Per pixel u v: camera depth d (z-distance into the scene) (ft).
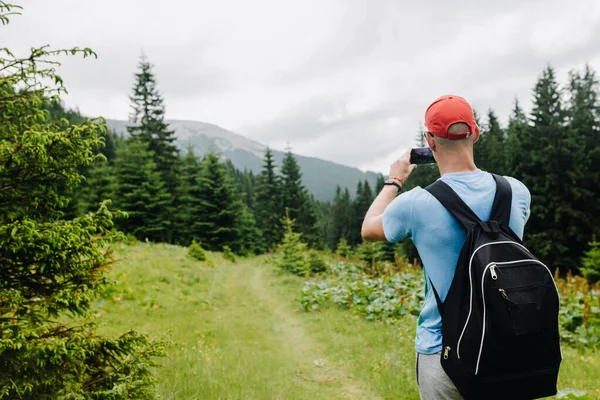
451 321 5.70
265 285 63.10
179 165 155.74
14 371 9.70
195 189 145.59
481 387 5.42
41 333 10.70
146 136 153.07
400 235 6.36
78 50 10.87
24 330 10.20
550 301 5.41
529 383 5.44
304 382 22.67
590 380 20.47
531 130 116.47
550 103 116.88
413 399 19.31
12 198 11.09
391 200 7.17
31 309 10.69
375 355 25.79
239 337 31.07
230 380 20.21
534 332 5.19
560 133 110.52
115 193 108.99
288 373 23.90
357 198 263.90
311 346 30.19
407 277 53.93
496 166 146.61
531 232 110.42
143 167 112.68
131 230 107.86
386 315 37.83
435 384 6.01
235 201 149.48
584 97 135.54
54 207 11.85
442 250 6.00
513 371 5.36
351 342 29.17
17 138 10.95
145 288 40.04
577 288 43.14
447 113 6.29
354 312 40.01
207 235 144.46
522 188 6.65
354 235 259.80
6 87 10.82
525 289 5.29
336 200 324.19
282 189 201.57
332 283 54.65
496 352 5.24
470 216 5.93
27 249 10.41
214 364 22.54
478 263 5.46
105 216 11.40
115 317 29.96
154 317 32.37
